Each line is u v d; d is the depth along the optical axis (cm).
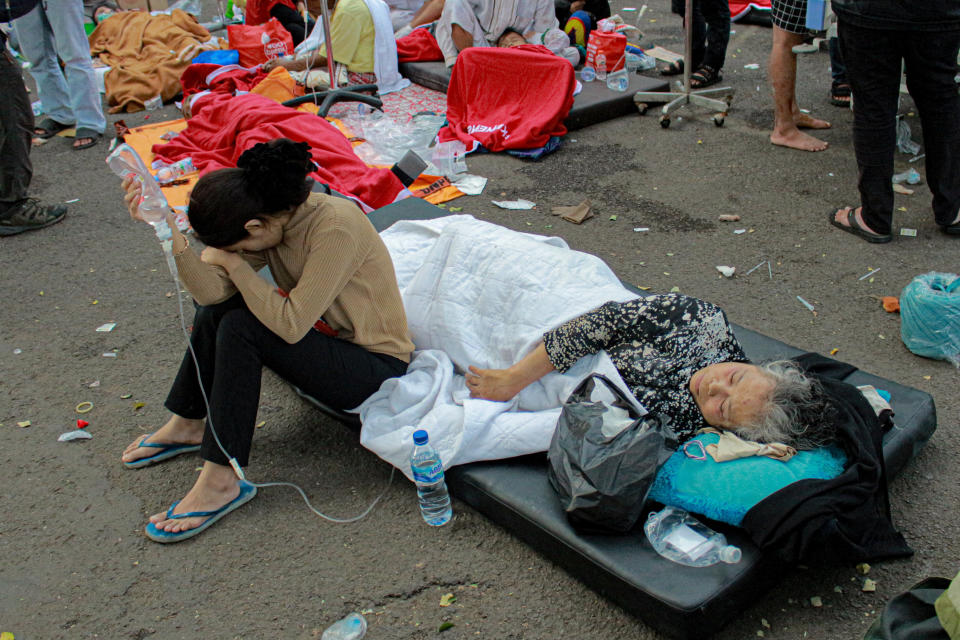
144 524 281
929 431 278
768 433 242
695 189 516
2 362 378
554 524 247
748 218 475
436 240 327
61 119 669
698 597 218
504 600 245
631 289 365
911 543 256
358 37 702
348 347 285
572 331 270
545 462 272
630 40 810
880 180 420
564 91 591
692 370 259
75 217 528
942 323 334
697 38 707
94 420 336
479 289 304
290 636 237
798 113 593
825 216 471
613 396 260
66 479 303
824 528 220
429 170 553
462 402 287
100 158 623
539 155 577
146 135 647
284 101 646
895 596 228
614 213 492
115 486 299
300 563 261
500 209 504
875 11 378
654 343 264
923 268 412
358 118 654
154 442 306
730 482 237
